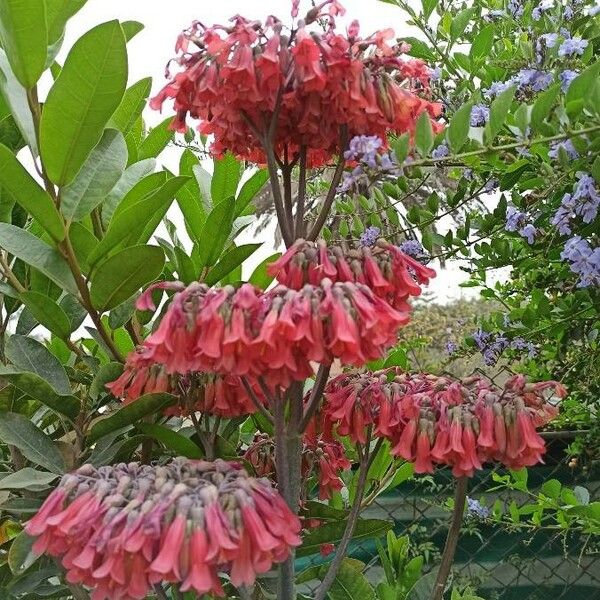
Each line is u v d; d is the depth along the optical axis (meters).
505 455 1.37
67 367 1.81
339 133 1.34
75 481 1.19
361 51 1.25
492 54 2.37
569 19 2.06
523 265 2.15
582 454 2.70
